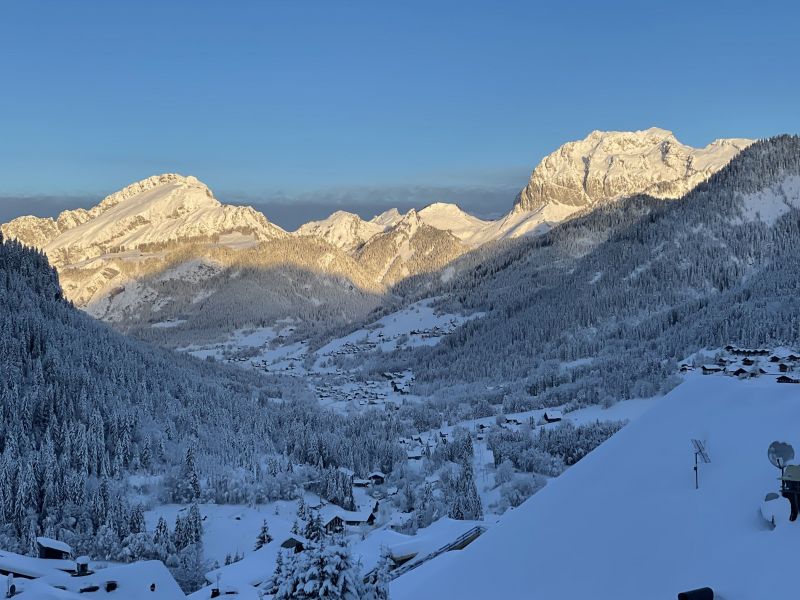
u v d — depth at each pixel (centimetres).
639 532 2844
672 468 3059
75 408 18062
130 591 7975
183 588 11494
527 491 15888
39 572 8362
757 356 18850
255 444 19962
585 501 3173
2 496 14050
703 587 2427
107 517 13912
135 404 19775
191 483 16425
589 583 2775
